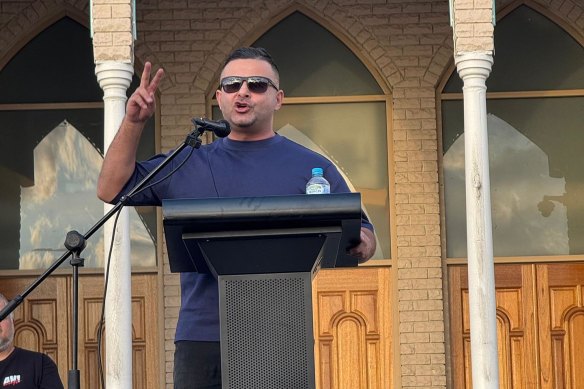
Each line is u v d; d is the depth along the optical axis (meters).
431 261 12.62
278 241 3.87
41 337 12.58
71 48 12.95
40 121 12.89
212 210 3.82
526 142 12.92
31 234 12.74
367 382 12.56
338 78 12.98
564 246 12.82
